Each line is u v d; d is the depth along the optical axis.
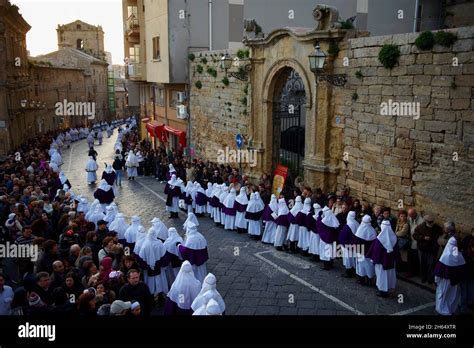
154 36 28.88
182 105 27.03
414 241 11.66
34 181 17.59
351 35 14.43
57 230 12.37
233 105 21.22
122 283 8.42
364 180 13.94
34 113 42.44
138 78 35.00
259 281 11.84
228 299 10.77
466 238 10.15
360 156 14.04
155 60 28.84
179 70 26.58
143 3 33.06
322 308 10.17
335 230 12.34
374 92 13.25
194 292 8.30
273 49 17.69
